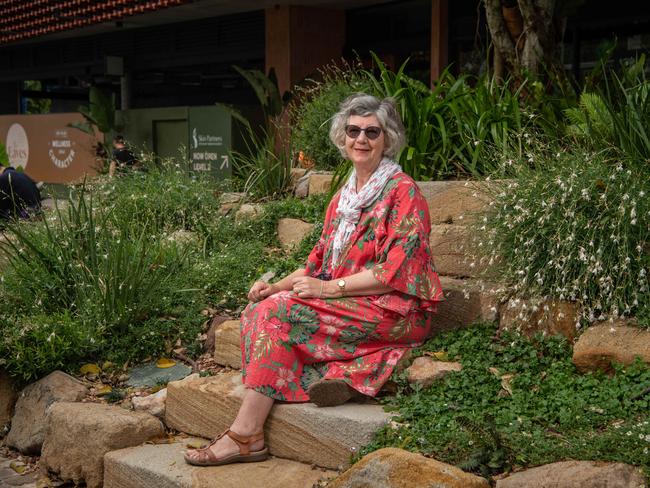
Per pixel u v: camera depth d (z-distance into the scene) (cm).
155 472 370
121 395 462
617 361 371
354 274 384
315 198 677
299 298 376
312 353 374
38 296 532
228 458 366
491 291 431
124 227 607
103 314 513
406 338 388
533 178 441
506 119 595
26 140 1567
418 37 1168
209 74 1644
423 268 382
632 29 968
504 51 658
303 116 816
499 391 373
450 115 628
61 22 1431
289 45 1212
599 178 421
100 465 405
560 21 669
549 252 412
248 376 368
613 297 398
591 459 303
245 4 1231
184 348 507
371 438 351
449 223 532
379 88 661
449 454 326
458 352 407
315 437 362
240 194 753
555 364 385
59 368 490
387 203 385
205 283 558
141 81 1669
